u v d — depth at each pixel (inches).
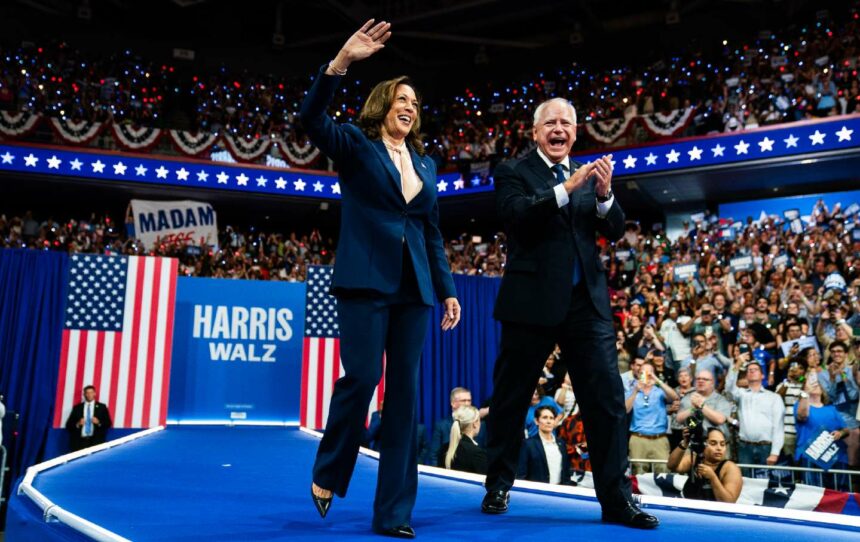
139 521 99.7
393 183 99.3
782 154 589.0
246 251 751.7
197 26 923.4
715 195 687.1
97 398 467.8
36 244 689.0
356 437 97.0
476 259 693.9
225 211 811.4
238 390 529.7
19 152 693.9
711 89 675.4
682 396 352.5
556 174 119.4
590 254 113.9
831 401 330.3
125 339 478.6
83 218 804.6
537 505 122.4
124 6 896.3
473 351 515.5
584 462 351.9
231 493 131.7
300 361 544.1
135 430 470.0
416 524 102.4
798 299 425.4
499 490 115.0
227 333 534.3
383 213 99.6
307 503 119.5
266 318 542.6
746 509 111.0
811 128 580.1
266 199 762.2
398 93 105.6
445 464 269.9
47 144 703.1
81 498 122.8
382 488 94.5
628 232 636.1
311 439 344.8
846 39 617.3
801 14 751.1
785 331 398.6
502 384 116.2
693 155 625.9
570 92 790.5
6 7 841.5
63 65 792.9
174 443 290.4
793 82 616.7
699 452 248.4
